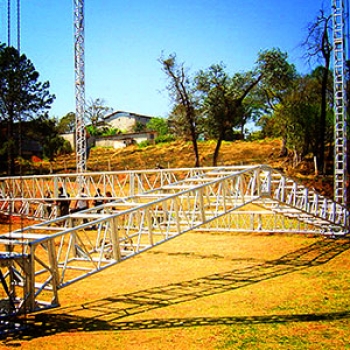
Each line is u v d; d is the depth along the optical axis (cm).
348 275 1261
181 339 779
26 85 3894
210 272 1338
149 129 7000
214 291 1116
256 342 760
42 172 3991
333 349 725
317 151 3834
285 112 3925
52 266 867
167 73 3725
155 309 968
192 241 1875
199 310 953
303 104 3834
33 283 838
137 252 1008
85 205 2309
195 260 1514
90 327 853
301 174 3391
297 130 3866
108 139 6288
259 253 1619
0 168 3656
